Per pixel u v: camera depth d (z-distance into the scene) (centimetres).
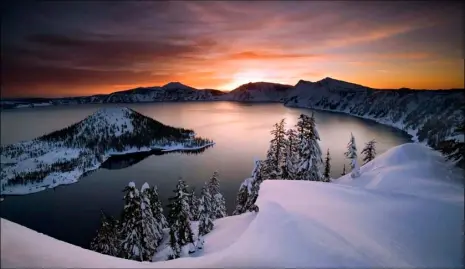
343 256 902
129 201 2314
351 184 2172
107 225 2380
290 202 1431
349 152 2466
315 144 2675
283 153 2886
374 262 862
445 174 1228
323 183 1800
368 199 1373
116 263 862
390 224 1080
